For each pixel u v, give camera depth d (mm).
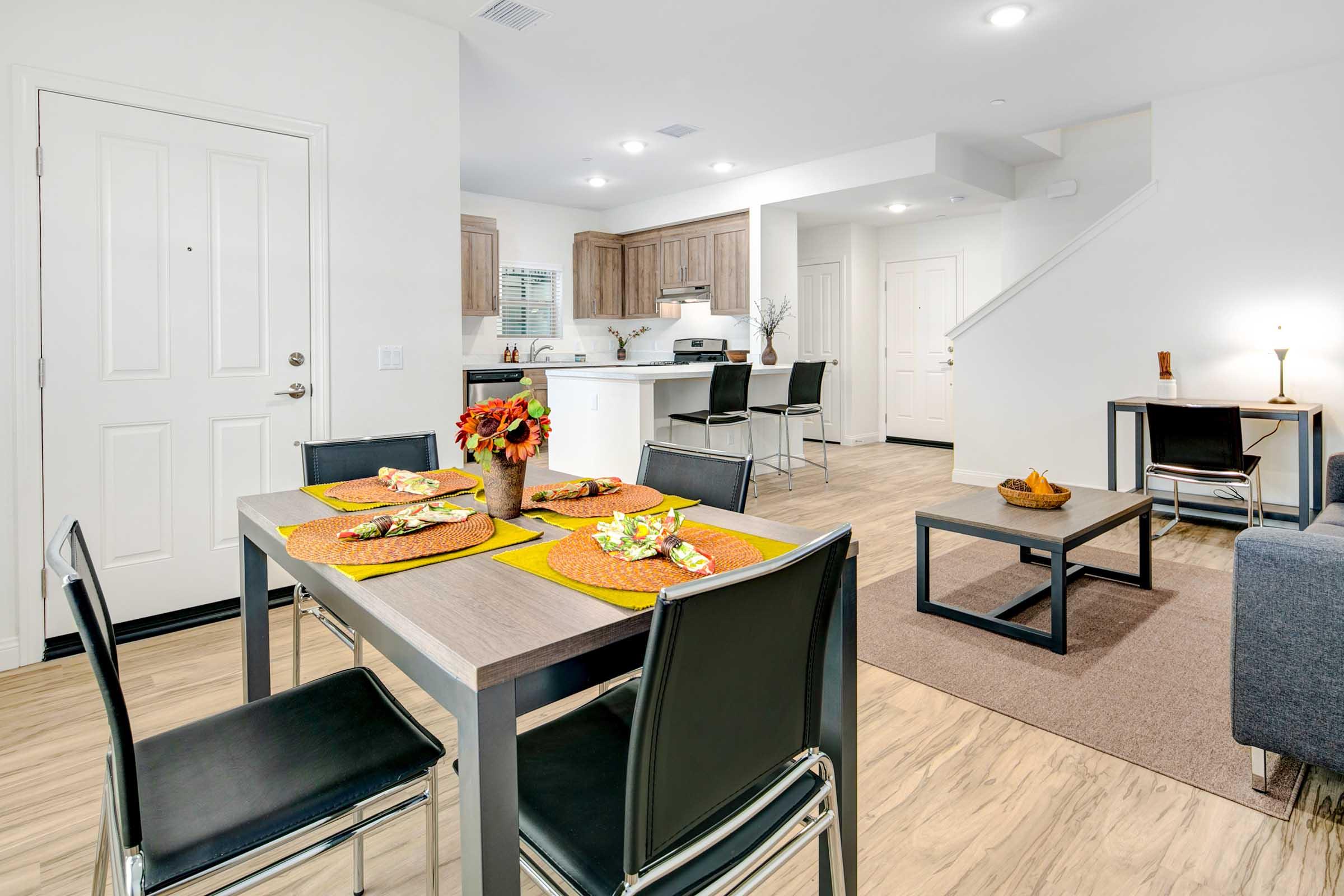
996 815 1668
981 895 1424
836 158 5719
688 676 829
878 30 3523
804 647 1014
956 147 5363
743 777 956
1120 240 4633
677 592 766
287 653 2525
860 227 7473
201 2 2668
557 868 939
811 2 3242
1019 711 2127
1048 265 4926
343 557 1258
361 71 3080
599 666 1007
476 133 5109
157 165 2611
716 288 6820
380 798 1126
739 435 5938
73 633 2549
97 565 2568
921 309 7426
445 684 917
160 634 2672
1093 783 1784
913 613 2893
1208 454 3609
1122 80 4152
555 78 4086
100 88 2479
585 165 5957
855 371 7535
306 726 1244
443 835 1639
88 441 2527
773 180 6195
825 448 5555
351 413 3115
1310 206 3977
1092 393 4809
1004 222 6168
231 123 2754
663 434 5492
